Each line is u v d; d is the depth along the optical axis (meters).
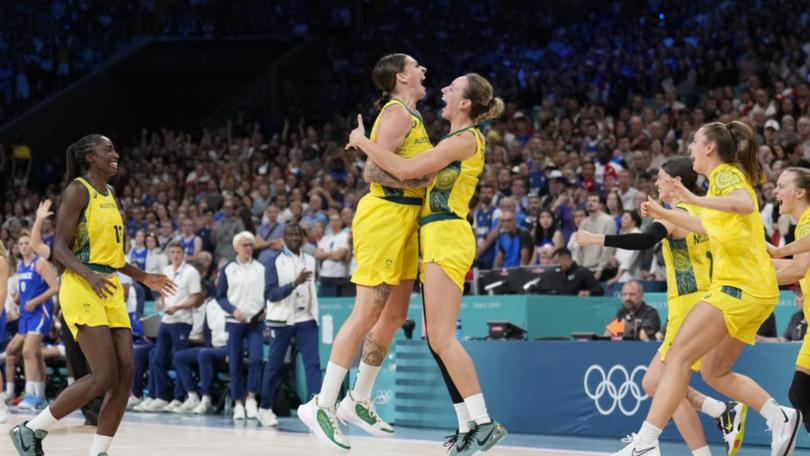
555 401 8.65
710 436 7.97
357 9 23.91
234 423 9.66
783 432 5.76
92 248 5.66
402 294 5.57
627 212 10.54
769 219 10.88
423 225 5.36
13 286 13.16
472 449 5.25
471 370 5.27
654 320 8.86
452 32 22.44
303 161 17.22
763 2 17.66
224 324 10.85
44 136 22.44
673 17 19.52
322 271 12.30
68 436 8.16
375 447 7.32
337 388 5.41
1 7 23.33
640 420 8.09
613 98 17.00
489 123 16.50
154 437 8.00
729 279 5.31
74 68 23.86
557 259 10.68
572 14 21.05
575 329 9.73
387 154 5.16
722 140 5.44
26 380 11.59
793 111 13.75
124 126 24.30
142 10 24.81
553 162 13.84
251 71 24.20
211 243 14.38
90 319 5.56
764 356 7.73
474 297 10.04
